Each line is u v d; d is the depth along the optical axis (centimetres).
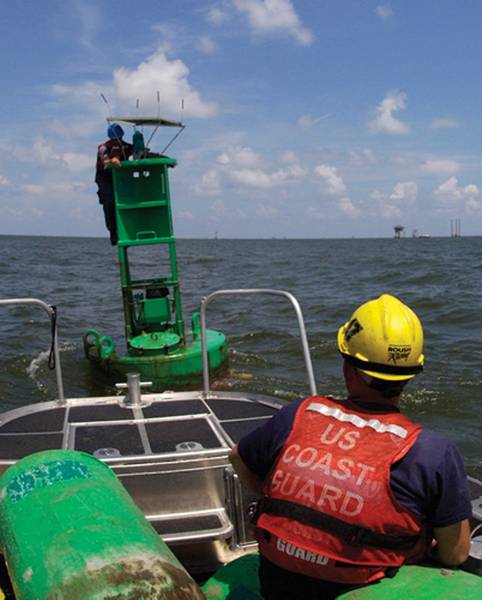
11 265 5181
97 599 220
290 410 249
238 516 346
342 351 246
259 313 2044
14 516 268
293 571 228
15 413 433
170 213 1162
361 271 4044
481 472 746
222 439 379
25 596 233
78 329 1778
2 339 1573
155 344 1135
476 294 2430
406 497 220
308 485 226
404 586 221
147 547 246
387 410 237
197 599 237
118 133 1151
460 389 1090
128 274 1176
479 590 221
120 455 351
